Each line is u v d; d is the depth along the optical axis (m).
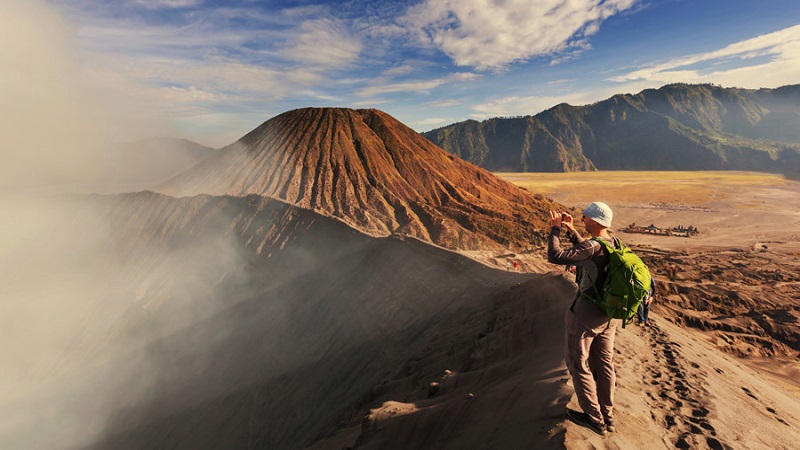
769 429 6.70
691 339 15.01
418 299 33.38
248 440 28.92
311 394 29.61
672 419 6.18
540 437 4.88
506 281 27.53
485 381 10.66
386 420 10.31
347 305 40.00
